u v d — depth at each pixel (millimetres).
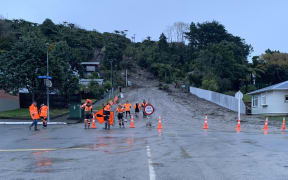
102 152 11977
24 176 8227
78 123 28438
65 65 42531
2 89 35438
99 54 109875
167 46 131125
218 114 40781
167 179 7770
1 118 30438
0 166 9516
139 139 16062
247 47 113375
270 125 27453
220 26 121750
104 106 22812
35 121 21531
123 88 85938
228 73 77938
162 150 12344
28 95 42250
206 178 7887
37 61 33969
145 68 121688
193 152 11836
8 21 89938
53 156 11195
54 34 101500
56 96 42750
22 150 12672
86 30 124625
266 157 10781
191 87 75375
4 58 34406
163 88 81875
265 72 86812
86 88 59844
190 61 116875
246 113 46406
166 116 36156
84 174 8367
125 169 8930
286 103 41344
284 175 8234
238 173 8430
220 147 13109
